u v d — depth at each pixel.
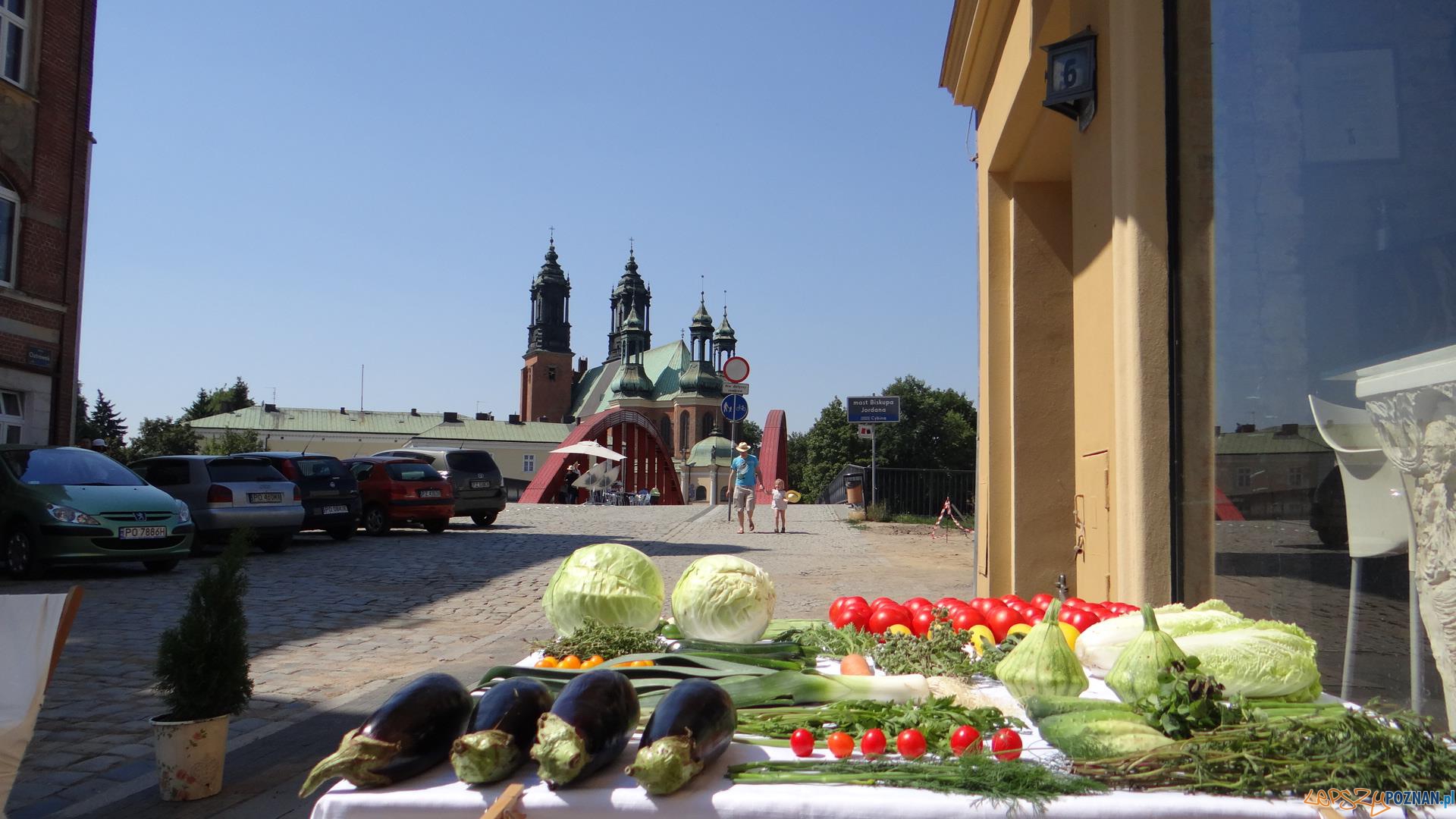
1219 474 3.72
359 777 1.60
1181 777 1.57
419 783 1.65
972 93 8.22
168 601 10.46
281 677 6.96
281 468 17.81
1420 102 2.68
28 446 12.95
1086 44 4.98
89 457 13.20
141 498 12.62
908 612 3.08
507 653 7.84
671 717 1.63
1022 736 1.88
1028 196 7.38
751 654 2.51
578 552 2.91
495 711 1.66
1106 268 4.85
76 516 11.93
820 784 1.60
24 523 12.00
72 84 20.59
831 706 1.97
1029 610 2.99
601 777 1.65
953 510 24.48
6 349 19.03
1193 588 3.83
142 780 4.57
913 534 22.42
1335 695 2.86
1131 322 4.11
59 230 20.31
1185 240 3.93
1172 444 3.96
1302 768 1.55
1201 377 3.78
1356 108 2.93
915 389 85.75
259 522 15.47
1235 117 3.59
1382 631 2.71
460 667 7.27
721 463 127.69
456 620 9.81
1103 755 1.63
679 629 2.83
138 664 7.27
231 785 4.47
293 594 11.42
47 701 6.12
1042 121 6.56
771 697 2.06
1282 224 3.27
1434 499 2.49
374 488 20.36
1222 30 3.66
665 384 147.75
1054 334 7.26
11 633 3.05
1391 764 1.54
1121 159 4.26
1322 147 3.07
